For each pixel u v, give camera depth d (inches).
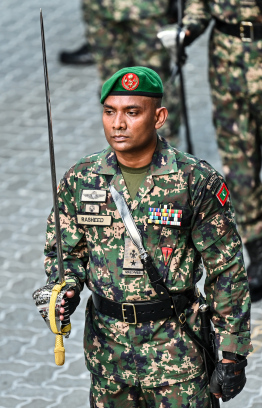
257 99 377.4
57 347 237.6
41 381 354.3
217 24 380.8
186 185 236.2
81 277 249.3
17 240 477.1
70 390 347.9
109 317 244.7
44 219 498.6
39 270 447.2
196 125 592.1
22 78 679.1
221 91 385.4
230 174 395.9
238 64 375.9
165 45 388.8
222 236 239.5
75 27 759.1
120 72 229.1
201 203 236.7
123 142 231.8
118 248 240.4
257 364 353.7
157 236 237.8
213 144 563.8
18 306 413.7
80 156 565.6
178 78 477.4
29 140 590.6
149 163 238.5
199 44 725.3
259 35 368.8
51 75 681.0
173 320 242.2
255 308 390.3
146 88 229.3
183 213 236.5
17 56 714.8
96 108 631.8
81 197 242.4
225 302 240.7
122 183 239.5
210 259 241.4
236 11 367.6
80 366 364.2
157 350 242.2
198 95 637.9
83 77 676.1
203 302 252.7
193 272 247.1
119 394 250.7
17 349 377.7
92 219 241.6
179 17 420.5
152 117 233.0
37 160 564.4
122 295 240.1
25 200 519.5
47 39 739.4
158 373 242.5
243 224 398.6
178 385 244.1
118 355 244.5
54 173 230.8
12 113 629.0
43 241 476.4
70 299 239.8
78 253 252.1
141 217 237.8
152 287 238.5
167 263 238.5
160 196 237.1
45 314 236.8
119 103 229.5
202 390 247.1
